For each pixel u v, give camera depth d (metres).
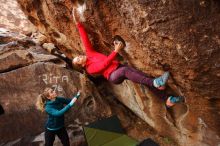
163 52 3.56
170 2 3.20
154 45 3.55
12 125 6.01
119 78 4.11
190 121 4.80
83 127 5.48
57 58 6.80
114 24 3.91
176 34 3.31
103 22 3.99
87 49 4.32
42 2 5.15
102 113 6.39
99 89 6.87
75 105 6.30
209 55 3.33
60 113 4.76
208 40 3.27
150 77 4.27
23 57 6.61
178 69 3.65
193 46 3.33
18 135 5.98
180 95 4.29
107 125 5.49
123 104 6.62
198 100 4.03
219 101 3.80
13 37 7.75
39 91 6.26
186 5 3.18
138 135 6.08
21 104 6.13
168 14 3.25
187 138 5.14
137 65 4.30
